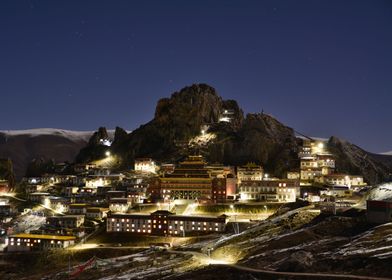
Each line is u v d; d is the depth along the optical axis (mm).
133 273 186125
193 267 177375
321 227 194250
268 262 155500
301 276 127312
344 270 130750
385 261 128750
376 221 187750
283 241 185000
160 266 191875
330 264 137750
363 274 123188
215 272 151250
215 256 199750
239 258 185500
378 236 160625
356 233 180750
